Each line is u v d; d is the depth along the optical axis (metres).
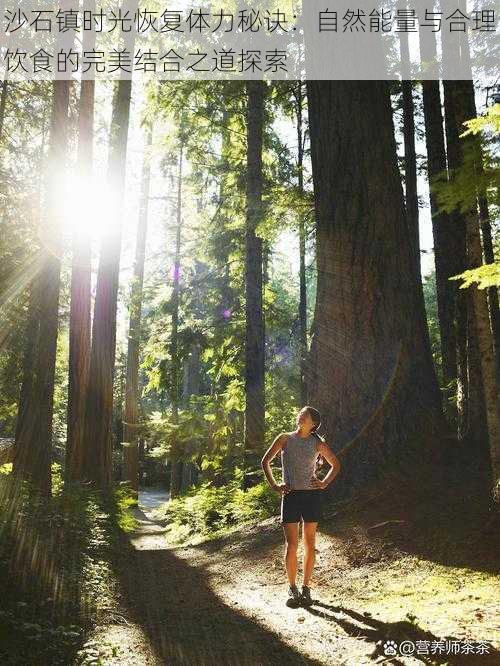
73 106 14.86
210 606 5.67
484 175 5.79
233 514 11.84
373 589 5.68
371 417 8.88
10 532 6.38
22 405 13.47
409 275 9.41
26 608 4.91
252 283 15.33
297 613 5.21
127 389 25.34
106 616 5.21
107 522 9.98
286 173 17.72
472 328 8.84
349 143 9.61
